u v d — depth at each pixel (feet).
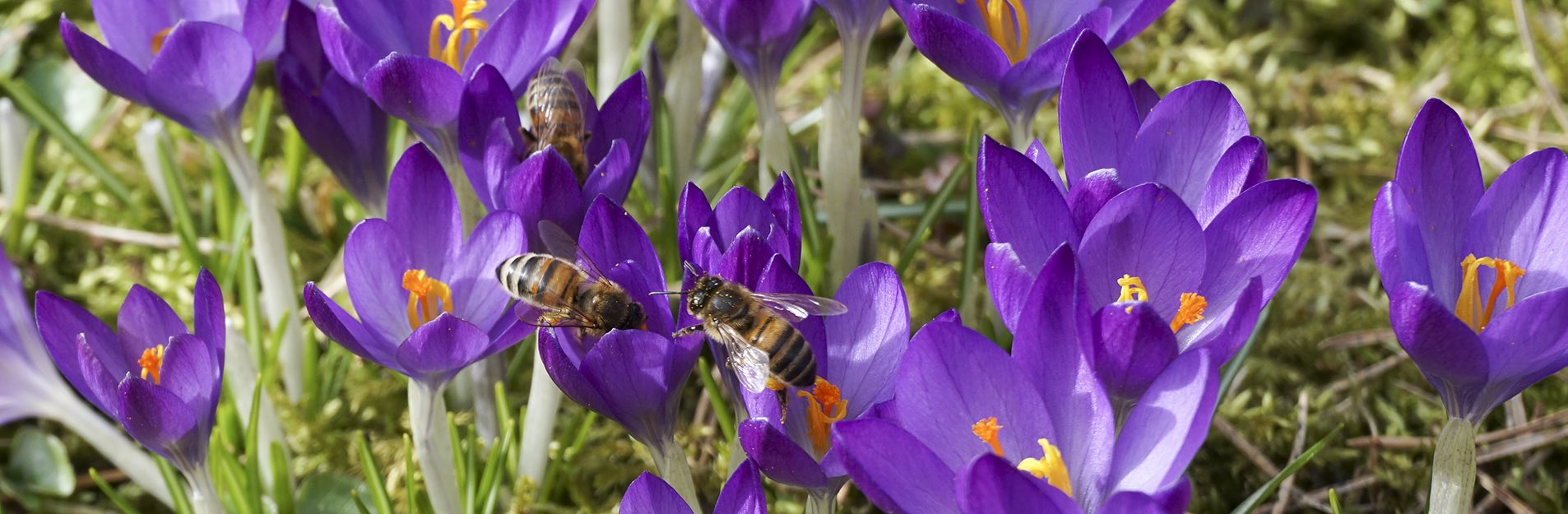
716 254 0.82
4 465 1.03
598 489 0.99
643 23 1.31
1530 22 1.24
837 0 0.92
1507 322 0.77
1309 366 1.05
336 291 1.08
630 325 0.82
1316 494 0.99
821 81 1.26
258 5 0.91
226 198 1.08
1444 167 0.81
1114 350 0.77
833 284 0.97
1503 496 0.98
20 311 0.92
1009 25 0.89
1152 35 1.28
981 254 1.10
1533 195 0.81
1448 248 0.82
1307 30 1.29
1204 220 0.82
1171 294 0.80
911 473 0.76
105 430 0.94
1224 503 1.00
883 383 0.82
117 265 1.12
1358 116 1.18
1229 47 1.25
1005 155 0.79
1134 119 0.83
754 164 1.12
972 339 0.77
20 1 1.29
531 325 0.83
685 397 1.05
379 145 0.95
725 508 0.78
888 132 1.21
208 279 0.82
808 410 0.83
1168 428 0.76
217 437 0.91
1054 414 0.78
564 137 0.86
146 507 1.02
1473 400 0.80
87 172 1.16
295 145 1.11
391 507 0.91
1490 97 1.21
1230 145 0.83
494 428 0.97
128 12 0.93
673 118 1.04
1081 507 0.77
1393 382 1.04
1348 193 1.15
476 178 0.88
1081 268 0.77
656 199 1.07
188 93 0.91
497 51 0.88
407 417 1.02
